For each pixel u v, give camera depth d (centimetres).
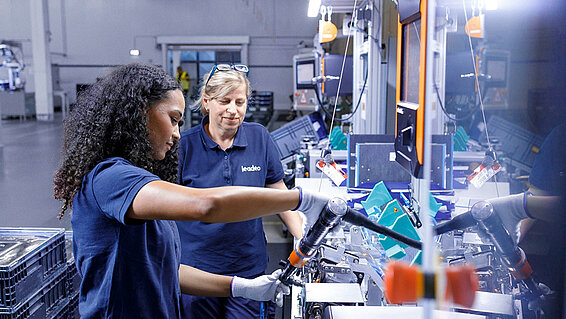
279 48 1644
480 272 131
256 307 183
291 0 1617
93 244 104
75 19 1644
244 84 190
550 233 102
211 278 139
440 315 89
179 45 1630
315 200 95
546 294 105
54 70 1579
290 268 120
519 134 458
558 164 113
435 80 259
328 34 337
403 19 113
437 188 180
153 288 112
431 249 49
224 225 188
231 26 1638
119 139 105
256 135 203
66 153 107
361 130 363
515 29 733
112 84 106
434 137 181
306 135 487
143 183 93
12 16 1619
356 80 368
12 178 685
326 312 91
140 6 1636
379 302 139
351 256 144
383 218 142
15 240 183
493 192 230
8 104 1413
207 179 192
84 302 111
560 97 135
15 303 161
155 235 112
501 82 600
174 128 113
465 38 416
